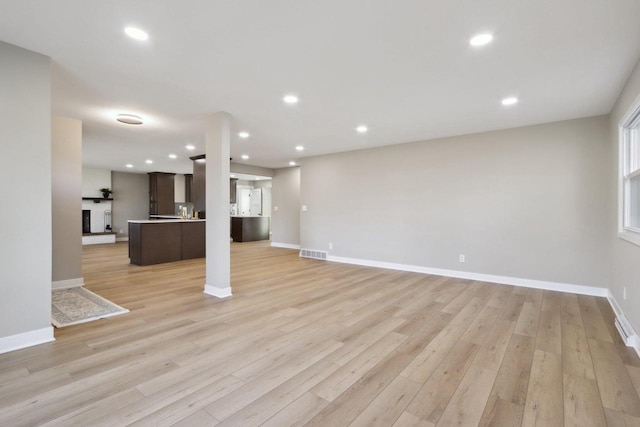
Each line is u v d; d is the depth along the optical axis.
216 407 1.73
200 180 7.04
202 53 2.47
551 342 2.61
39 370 2.09
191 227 6.69
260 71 2.79
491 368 2.19
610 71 2.72
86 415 1.64
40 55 2.47
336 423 1.61
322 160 6.86
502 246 4.65
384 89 3.17
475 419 1.65
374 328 2.89
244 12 1.95
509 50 2.39
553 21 2.01
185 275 5.09
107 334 2.71
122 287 4.30
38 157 2.47
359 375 2.08
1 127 2.29
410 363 2.25
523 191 4.48
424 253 5.41
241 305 3.54
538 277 4.38
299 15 1.98
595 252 4.02
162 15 1.98
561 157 4.21
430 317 3.19
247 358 2.30
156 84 3.06
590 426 1.60
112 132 4.92
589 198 4.05
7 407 1.70
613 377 2.07
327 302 3.68
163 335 2.70
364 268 5.80
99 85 3.09
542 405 1.78
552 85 3.03
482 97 3.36
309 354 2.37
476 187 4.87
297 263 6.32
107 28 2.12
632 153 3.15
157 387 1.91
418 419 1.65
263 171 8.98
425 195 5.39
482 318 3.17
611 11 1.90
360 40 2.27
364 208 6.18
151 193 10.74
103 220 10.11
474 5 1.86
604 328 2.91
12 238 2.35
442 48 2.38
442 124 4.40
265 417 1.65
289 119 4.20
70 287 4.29
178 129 4.74
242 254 7.56
